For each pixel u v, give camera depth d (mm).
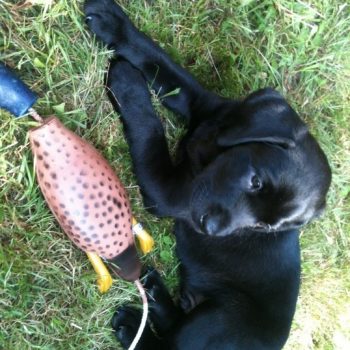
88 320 580
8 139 490
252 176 529
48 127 459
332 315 823
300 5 688
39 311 547
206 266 655
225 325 630
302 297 792
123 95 569
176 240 656
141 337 614
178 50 629
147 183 593
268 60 688
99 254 512
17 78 461
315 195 560
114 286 594
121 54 567
